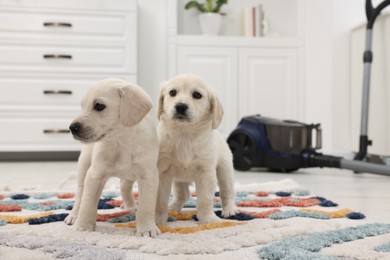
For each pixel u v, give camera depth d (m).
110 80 1.19
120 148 1.20
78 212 1.29
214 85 3.76
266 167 2.96
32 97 3.31
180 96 1.35
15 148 3.31
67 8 3.33
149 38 3.89
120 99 1.16
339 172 2.92
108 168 1.21
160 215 1.34
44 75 3.33
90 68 3.39
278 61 3.83
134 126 1.19
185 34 4.05
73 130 1.11
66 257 0.93
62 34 3.34
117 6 3.40
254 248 1.04
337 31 3.37
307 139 2.87
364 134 2.82
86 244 1.02
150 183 1.20
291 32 4.15
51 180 2.40
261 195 1.88
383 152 2.96
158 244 1.01
